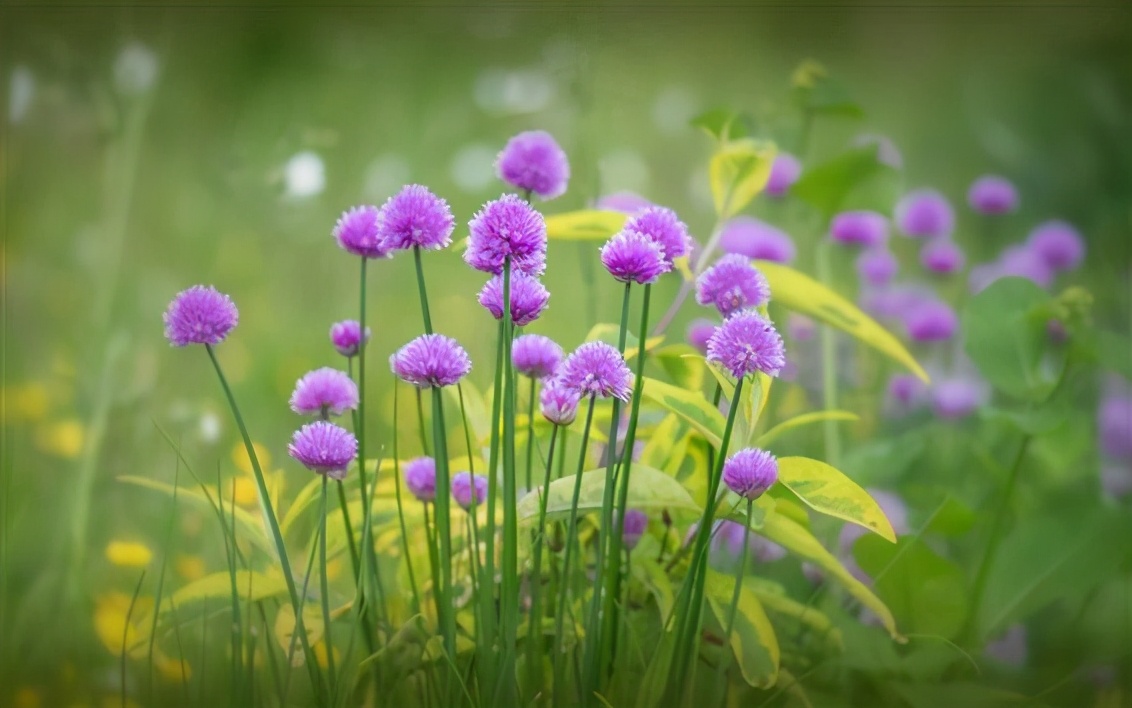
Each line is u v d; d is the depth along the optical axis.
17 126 2.25
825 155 2.57
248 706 1.32
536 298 1.27
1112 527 1.48
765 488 1.27
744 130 1.49
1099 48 3.09
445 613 1.29
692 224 2.50
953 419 1.79
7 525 1.59
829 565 1.31
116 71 2.08
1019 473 1.70
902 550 1.41
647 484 1.32
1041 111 3.11
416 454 1.63
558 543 1.35
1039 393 1.51
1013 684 1.45
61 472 1.73
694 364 1.43
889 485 1.64
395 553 1.45
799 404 1.79
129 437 1.74
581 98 1.66
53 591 1.54
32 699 1.41
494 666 1.29
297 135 2.04
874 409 1.84
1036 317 1.51
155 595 1.51
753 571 1.53
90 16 2.35
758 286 1.31
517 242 1.26
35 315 2.22
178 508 1.65
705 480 1.41
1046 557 1.48
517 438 1.42
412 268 2.58
